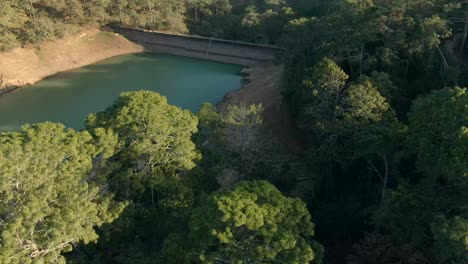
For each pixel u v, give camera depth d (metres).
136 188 36.62
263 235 27.05
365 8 60.31
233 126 50.72
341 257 38.34
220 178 52.22
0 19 101.06
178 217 36.94
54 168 31.30
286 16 124.50
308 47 75.62
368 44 60.06
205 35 136.12
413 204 31.19
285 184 48.34
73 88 103.56
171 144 38.75
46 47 114.38
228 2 142.00
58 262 27.83
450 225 26.28
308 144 65.25
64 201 29.92
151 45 133.88
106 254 34.84
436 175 31.66
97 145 35.28
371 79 49.34
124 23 136.88
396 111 51.06
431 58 53.97
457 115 31.08
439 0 60.84
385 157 37.75
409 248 29.69
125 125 36.75
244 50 124.44
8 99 96.06
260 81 104.69
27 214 26.39
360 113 45.69
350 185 48.31
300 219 29.31
